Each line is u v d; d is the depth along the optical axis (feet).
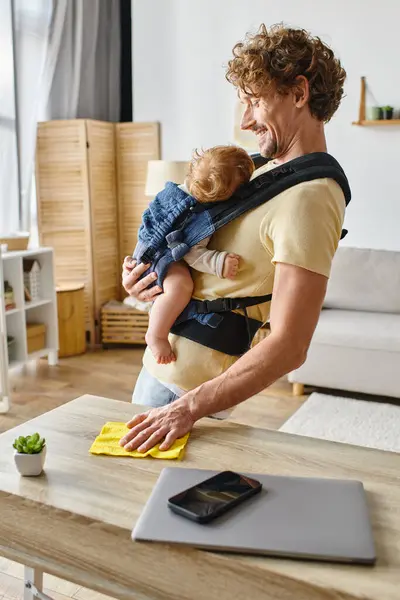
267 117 4.37
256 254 4.45
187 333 4.80
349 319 12.92
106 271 16.71
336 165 4.34
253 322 4.73
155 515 3.13
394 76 14.32
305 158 4.29
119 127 16.71
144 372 5.32
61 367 14.62
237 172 4.58
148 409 4.61
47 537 3.30
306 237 4.00
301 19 14.93
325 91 4.31
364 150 14.87
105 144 16.37
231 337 4.71
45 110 15.84
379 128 14.61
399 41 14.14
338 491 3.34
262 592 2.76
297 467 3.72
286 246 4.02
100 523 3.11
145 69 16.60
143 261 4.99
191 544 2.88
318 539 2.90
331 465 3.74
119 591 3.07
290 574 2.71
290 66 4.12
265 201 4.33
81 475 3.61
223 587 2.84
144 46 16.51
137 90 16.76
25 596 4.76
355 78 14.66
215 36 15.71
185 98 16.26
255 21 15.31
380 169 14.78
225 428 4.29
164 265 4.81
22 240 13.98
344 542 2.88
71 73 16.16
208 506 3.10
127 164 16.80
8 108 14.74
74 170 15.75
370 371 12.22
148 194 14.64
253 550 2.83
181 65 16.17
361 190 15.06
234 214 4.47
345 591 2.61
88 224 15.89
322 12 14.73
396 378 12.06
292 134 4.41
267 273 4.48
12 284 13.61
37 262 14.46
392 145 14.56
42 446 3.62
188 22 15.93
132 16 16.49
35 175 16.01
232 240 4.57
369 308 13.84
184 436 4.09
